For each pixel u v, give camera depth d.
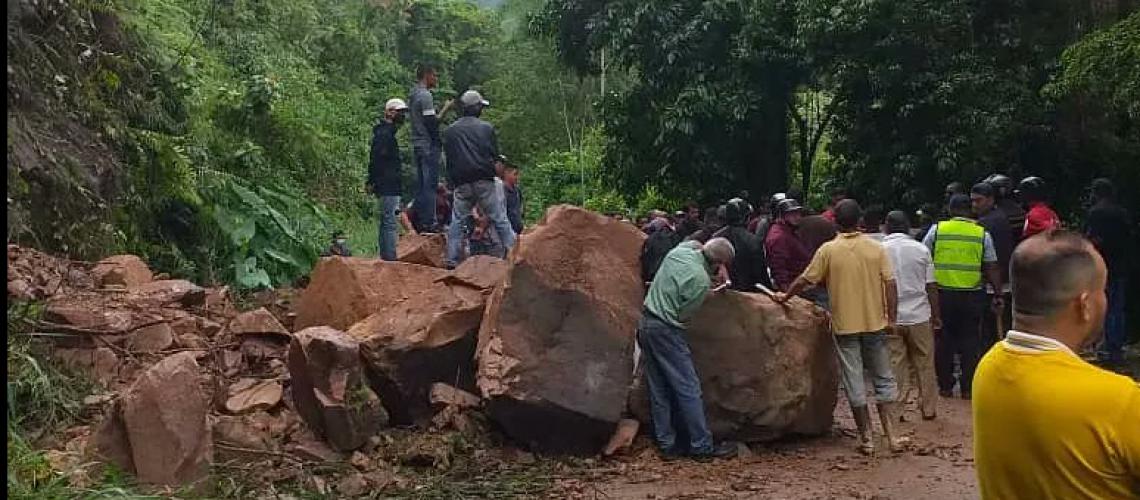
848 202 7.95
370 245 18.89
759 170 20.80
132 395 5.81
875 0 15.10
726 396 7.91
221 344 7.78
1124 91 11.52
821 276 7.94
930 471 7.26
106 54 11.15
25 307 6.77
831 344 8.41
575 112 39.31
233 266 11.86
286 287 12.56
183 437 5.86
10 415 5.84
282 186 15.27
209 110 15.24
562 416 7.37
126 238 10.42
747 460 7.64
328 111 24.38
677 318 7.52
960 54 15.14
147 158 11.27
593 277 8.05
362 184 22.62
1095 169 14.67
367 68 32.22
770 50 18.67
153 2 15.83
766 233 11.43
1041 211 9.66
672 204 22.17
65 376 6.66
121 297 7.89
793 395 8.02
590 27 20.95
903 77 15.52
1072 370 2.59
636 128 20.97
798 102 21.95
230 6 21.44
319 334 6.88
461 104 10.61
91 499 5.12
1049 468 2.57
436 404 7.40
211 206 12.21
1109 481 2.50
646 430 8.01
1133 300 12.54
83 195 9.58
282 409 7.12
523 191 35.00
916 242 8.91
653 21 19.92
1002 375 2.69
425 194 12.32
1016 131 14.45
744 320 8.08
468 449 7.20
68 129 9.95
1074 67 12.06
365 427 6.82
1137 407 2.49
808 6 16.44
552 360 7.51
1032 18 15.13
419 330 7.59
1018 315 2.75
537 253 7.91
